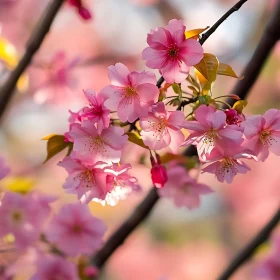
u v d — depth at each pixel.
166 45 1.51
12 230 1.72
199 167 1.69
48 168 2.89
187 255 3.53
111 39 3.20
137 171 2.02
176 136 1.52
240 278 2.84
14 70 1.74
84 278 1.74
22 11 3.04
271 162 3.49
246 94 1.67
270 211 3.54
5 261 1.74
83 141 1.52
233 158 1.51
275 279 1.90
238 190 3.57
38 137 3.09
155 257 3.50
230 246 3.55
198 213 3.58
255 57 1.67
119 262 3.48
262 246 1.90
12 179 1.76
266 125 1.51
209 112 1.50
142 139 1.52
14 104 2.88
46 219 1.73
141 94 1.51
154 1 3.16
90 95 1.52
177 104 1.53
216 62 1.51
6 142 3.02
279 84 2.95
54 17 1.72
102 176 1.53
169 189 1.70
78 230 1.72
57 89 2.01
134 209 1.75
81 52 3.18
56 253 1.75
